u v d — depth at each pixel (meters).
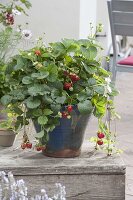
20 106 1.81
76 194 1.73
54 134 1.79
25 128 1.91
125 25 3.96
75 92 1.79
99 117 1.84
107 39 6.60
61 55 1.82
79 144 1.83
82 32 5.74
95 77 1.87
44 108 1.76
